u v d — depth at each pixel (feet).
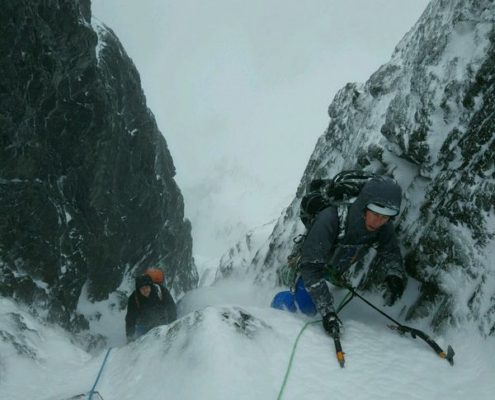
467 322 10.75
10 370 14.19
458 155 13.14
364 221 10.93
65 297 31.40
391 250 11.96
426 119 14.15
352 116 23.20
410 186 14.70
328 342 10.75
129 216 42.14
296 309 12.50
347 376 9.71
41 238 28.63
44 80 27.71
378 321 12.62
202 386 9.05
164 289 20.45
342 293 14.38
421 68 15.02
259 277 25.79
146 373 10.37
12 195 26.99
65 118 30.83
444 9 17.52
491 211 11.23
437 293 11.91
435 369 10.05
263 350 10.07
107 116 33.71
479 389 9.41
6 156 26.08
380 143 16.33
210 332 10.10
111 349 13.43
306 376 9.60
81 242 33.30
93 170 34.30
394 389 9.43
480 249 11.19
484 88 12.87
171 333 11.14
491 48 12.85
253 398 8.87
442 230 12.28
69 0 29.17
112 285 41.45
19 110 26.03
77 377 12.44
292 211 26.03
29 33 25.95
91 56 31.63
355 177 11.53
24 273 27.86
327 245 10.96
